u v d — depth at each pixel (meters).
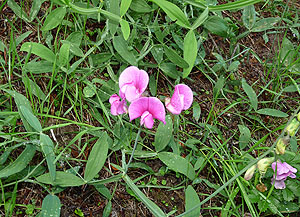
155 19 0.38
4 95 0.34
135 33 0.37
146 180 0.34
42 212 0.27
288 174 0.32
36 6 0.37
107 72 0.38
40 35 0.38
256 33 0.47
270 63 0.45
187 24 0.33
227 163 0.36
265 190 0.33
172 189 0.34
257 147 0.37
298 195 0.34
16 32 0.37
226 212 0.32
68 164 0.32
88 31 0.39
